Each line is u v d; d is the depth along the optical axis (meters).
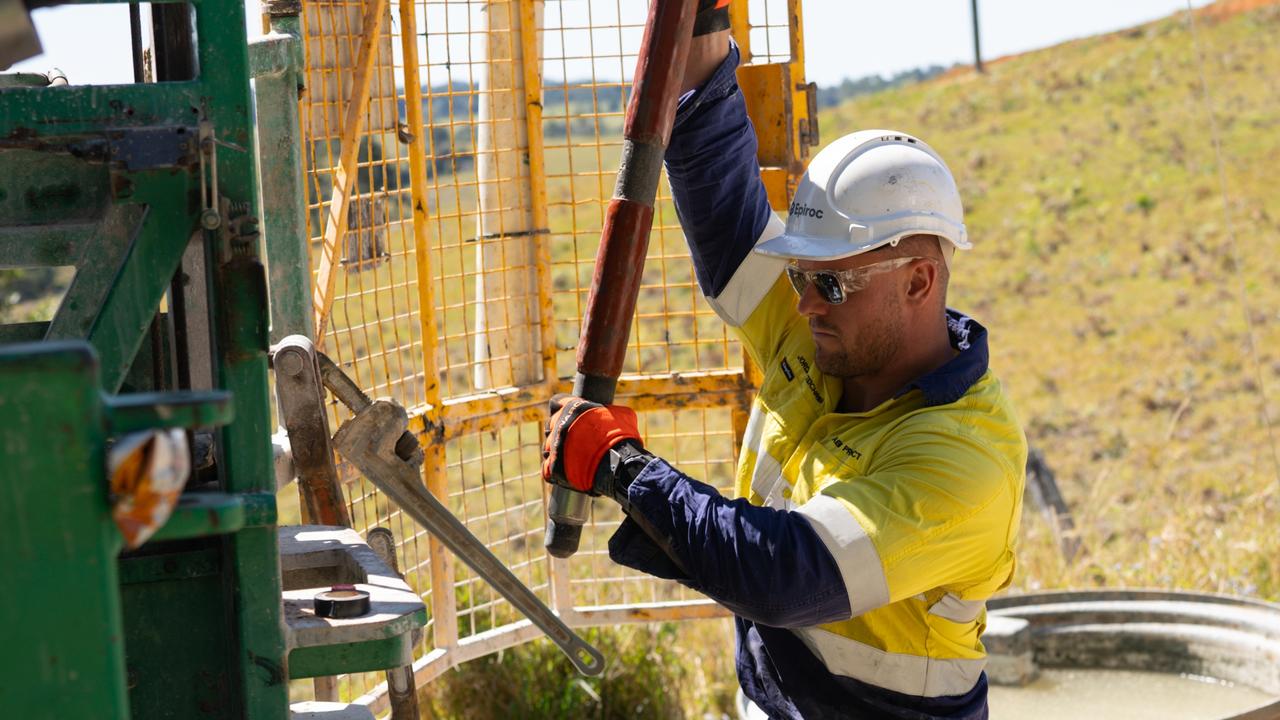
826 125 36.28
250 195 1.59
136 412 1.08
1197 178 23.84
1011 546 2.18
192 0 1.55
